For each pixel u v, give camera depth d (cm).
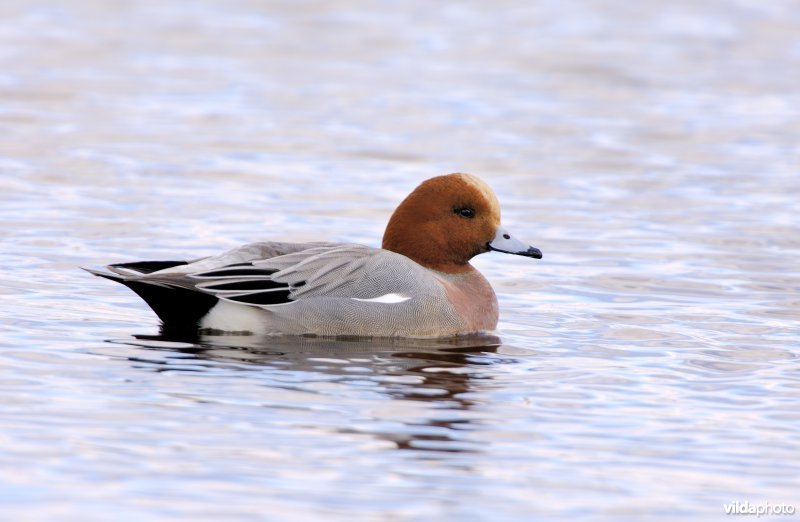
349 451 978
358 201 2058
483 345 1316
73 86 3009
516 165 2366
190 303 1308
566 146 2542
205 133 2570
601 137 2630
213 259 1316
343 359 1229
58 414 1029
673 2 4447
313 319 1304
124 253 1691
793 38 3847
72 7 4156
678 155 2473
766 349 1312
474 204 1421
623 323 1417
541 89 3147
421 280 1349
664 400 1131
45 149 2353
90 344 1243
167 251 1716
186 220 1894
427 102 2970
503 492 916
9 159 2256
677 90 3153
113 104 2827
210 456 956
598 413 1091
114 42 3625
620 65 3450
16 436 977
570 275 1652
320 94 3036
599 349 1307
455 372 1202
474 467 959
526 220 1966
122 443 974
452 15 4212
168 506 870
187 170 2242
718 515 893
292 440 995
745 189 2203
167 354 1216
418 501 895
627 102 3011
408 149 2488
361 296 1321
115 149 2386
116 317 1360
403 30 3947
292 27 3966
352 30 3931
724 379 1201
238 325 1304
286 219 1927
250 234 1828
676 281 1622
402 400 1105
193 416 1039
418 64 3444
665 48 3694
